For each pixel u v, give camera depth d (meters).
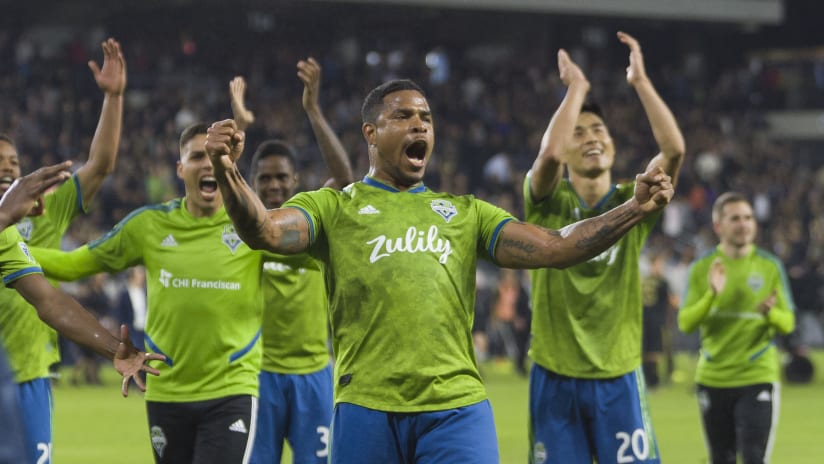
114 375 46.50
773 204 72.69
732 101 87.88
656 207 9.77
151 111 66.25
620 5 82.31
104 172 15.19
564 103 13.87
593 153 14.52
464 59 86.44
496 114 77.44
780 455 24.77
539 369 14.58
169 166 61.50
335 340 10.75
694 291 19.11
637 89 14.66
